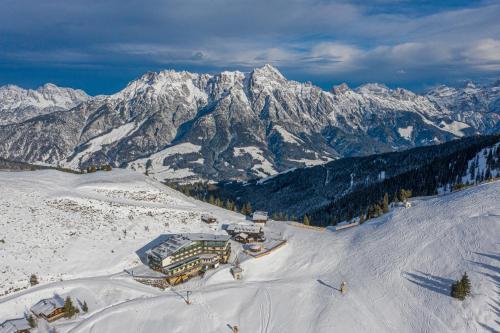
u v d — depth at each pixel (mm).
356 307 93062
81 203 140625
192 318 90250
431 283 95750
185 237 118375
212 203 182375
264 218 147625
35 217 125375
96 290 99250
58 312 90000
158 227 135500
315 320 90125
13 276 100312
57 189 151250
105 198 151000
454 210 122375
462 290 87750
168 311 92125
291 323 89938
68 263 108688
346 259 115500
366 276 104375
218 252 116125
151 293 100125
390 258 108938
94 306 93938
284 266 116688
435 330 83375
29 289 97875
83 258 111812
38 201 136125
